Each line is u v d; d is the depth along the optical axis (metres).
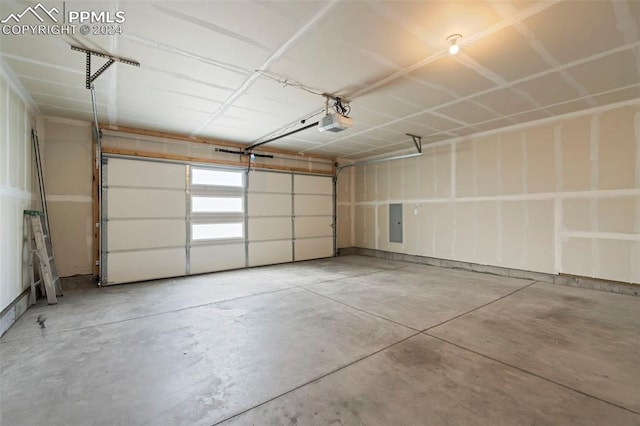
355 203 8.52
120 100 3.89
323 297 4.11
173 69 3.05
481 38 2.54
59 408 1.78
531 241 4.99
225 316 3.38
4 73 3.07
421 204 6.70
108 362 2.34
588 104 4.18
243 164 6.43
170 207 5.50
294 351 2.51
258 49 2.69
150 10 2.15
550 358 2.36
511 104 4.13
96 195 4.81
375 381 2.05
